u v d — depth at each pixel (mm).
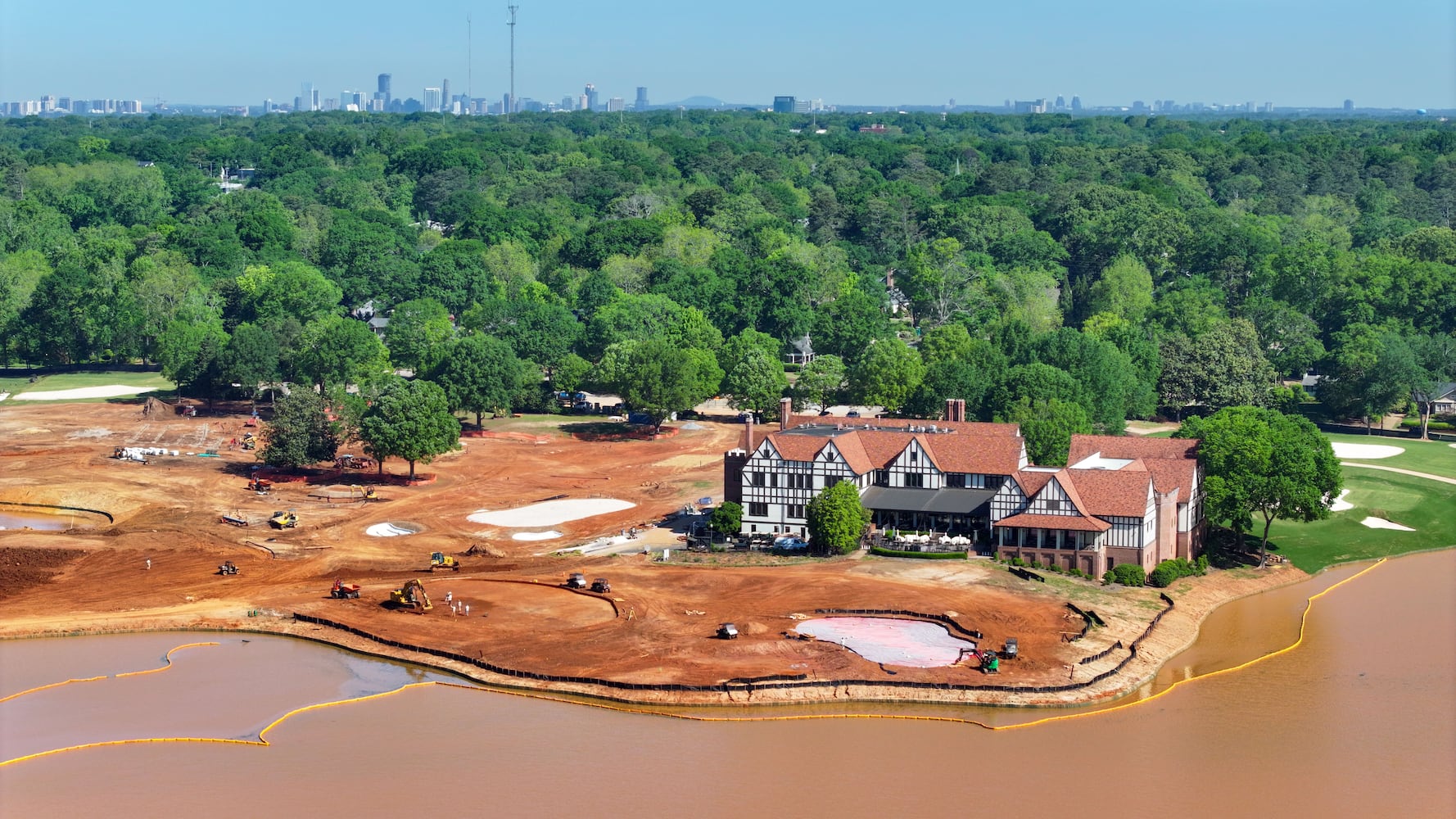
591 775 103062
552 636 129625
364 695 118438
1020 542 150125
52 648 130625
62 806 98688
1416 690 119375
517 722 112438
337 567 154750
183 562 157000
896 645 126438
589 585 144125
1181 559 152250
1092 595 141000
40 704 116625
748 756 106188
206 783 102062
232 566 152500
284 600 141625
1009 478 150625
